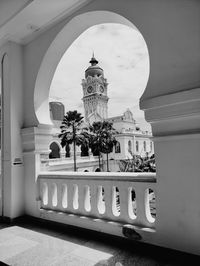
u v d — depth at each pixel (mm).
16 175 5344
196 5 3004
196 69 2959
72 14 4645
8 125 5438
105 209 4008
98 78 70062
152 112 3326
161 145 3271
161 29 3314
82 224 4219
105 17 4281
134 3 3643
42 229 4570
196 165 2941
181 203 3045
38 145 5340
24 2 4445
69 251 3480
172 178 3139
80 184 4410
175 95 3051
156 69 3344
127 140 51875
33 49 5559
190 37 3031
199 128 2934
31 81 5523
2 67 5762
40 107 5531
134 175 3648
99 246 3611
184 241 3000
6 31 5266
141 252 3336
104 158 49344
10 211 5141
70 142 39000
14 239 4047
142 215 3545
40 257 3314
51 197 4949
